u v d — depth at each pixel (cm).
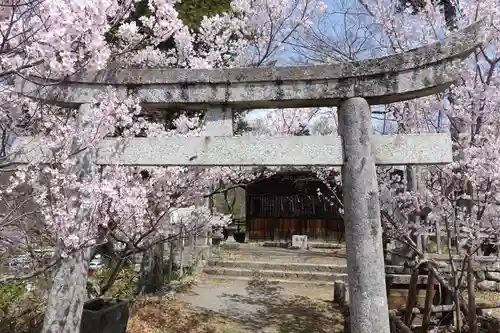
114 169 446
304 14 759
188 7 783
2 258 527
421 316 614
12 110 389
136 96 414
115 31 509
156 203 565
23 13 289
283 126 937
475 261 592
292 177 1914
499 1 521
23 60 302
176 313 768
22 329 538
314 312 838
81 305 392
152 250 937
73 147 388
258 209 1977
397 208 629
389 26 682
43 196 357
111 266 898
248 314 809
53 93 396
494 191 512
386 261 877
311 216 1914
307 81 399
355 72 391
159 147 405
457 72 376
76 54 295
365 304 362
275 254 1495
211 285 1092
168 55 703
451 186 542
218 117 413
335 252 1608
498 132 530
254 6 726
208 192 719
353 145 386
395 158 385
